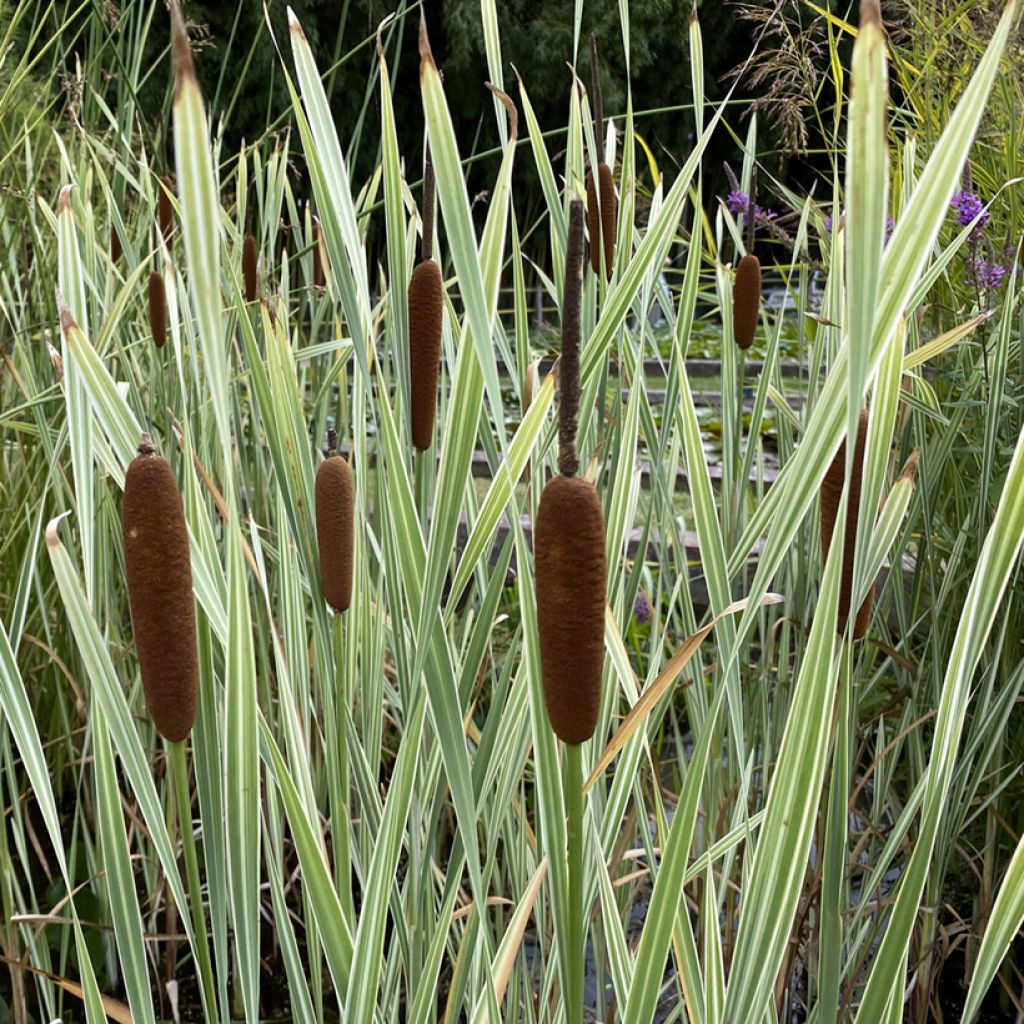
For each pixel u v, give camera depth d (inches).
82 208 80.6
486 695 104.1
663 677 32.4
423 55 27.8
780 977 66.1
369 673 49.5
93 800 92.0
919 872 32.8
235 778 35.7
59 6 177.9
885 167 20.0
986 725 66.1
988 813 77.4
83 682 88.2
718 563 45.1
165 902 85.7
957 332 49.2
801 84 100.3
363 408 49.1
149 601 27.3
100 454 38.3
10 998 83.7
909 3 111.3
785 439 76.2
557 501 23.8
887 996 33.8
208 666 36.0
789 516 34.5
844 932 65.4
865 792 101.3
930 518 73.9
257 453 86.4
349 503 41.2
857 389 21.6
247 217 83.9
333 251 37.8
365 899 36.8
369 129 307.7
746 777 45.6
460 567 35.9
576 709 25.2
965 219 81.9
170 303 52.7
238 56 272.5
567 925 30.0
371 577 59.2
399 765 36.4
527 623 30.3
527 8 338.6
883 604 83.1
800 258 85.4
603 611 24.5
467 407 33.1
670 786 102.3
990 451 70.6
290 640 51.8
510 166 38.0
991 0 101.1
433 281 40.1
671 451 63.7
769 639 77.3
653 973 32.9
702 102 45.8
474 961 49.0
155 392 76.9
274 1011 84.9
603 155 62.1
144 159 81.3
